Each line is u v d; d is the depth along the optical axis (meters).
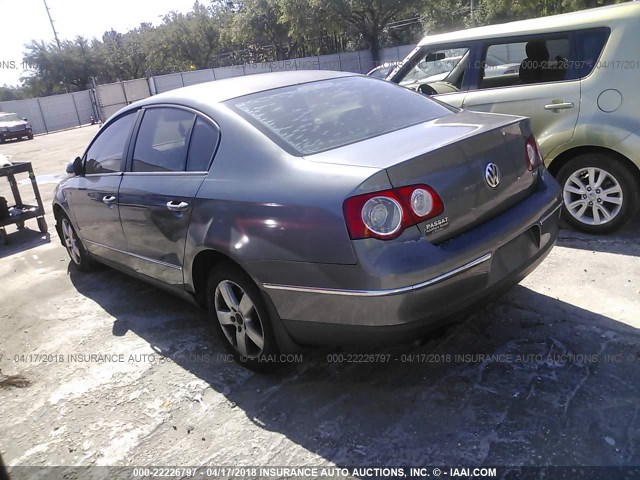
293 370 3.28
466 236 2.69
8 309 4.73
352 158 2.72
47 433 2.98
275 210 2.75
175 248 3.47
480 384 2.92
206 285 3.50
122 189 3.96
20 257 6.29
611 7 4.53
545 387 2.82
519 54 4.95
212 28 54.25
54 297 4.88
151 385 3.32
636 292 3.64
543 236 3.09
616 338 3.17
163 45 54.41
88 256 5.06
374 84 3.87
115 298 4.70
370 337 2.60
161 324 4.11
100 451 2.79
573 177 4.70
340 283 2.55
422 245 2.51
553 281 3.94
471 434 2.57
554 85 4.66
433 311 2.56
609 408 2.62
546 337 3.26
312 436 2.71
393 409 2.82
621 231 4.68
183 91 3.79
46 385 3.45
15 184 7.26
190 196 3.25
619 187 4.46
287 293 2.77
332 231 2.52
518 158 3.07
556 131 4.62
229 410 2.99
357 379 3.11
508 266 2.87
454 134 2.88
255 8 43.56
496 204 2.88
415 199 2.52
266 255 2.79
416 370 3.11
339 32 38.41
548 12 22.67
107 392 3.30
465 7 38.22
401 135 3.02
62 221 5.38
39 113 38.19
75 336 4.07
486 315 3.57
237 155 3.10
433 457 2.47
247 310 3.13
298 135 3.07
